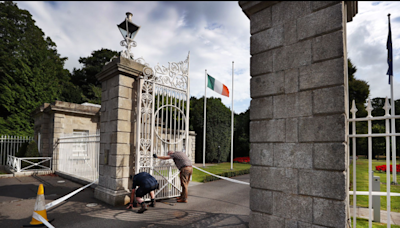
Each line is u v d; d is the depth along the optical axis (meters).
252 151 3.70
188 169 6.41
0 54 24.52
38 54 25.02
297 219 3.16
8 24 26.94
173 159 6.56
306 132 3.19
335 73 3.01
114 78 6.37
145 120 6.43
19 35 27.70
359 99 15.88
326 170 3.00
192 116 22.16
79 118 13.07
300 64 3.31
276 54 3.55
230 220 4.88
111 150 6.19
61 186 8.50
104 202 6.11
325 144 3.03
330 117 3.02
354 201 3.30
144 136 6.57
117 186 5.90
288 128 3.36
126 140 6.18
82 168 9.52
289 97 3.39
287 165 3.32
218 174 11.43
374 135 3.17
